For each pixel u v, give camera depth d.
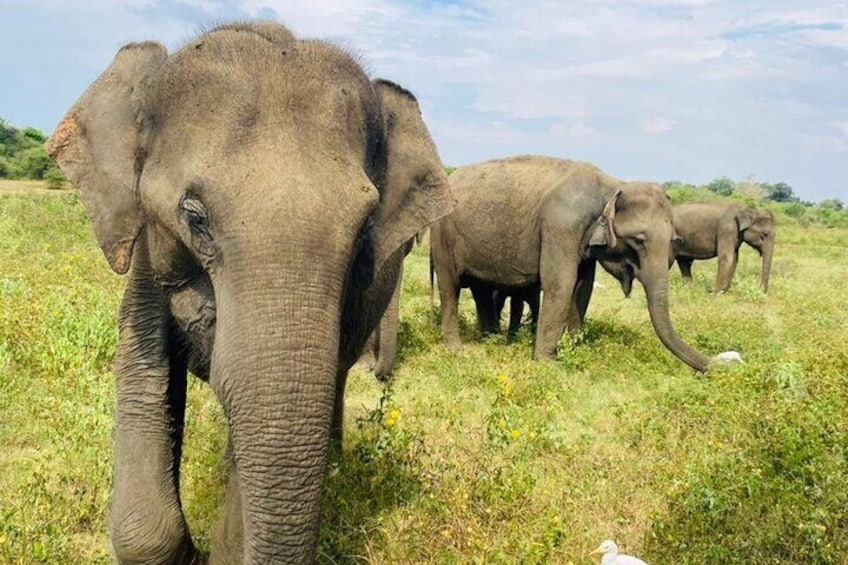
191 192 2.87
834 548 4.15
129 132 3.35
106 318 7.91
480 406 7.43
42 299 8.66
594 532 4.80
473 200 11.12
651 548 4.51
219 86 3.00
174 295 3.29
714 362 9.17
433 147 3.87
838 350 7.78
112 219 3.31
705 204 21.80
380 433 5.52
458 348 10.72
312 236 2.69
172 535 3.66
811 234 40.03
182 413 4.11
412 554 4.26
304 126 2.94
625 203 10.38
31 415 6.08
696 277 23.69
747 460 5.15
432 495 4.72
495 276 11.16
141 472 3.71
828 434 5.29
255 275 2.65
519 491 4.88
